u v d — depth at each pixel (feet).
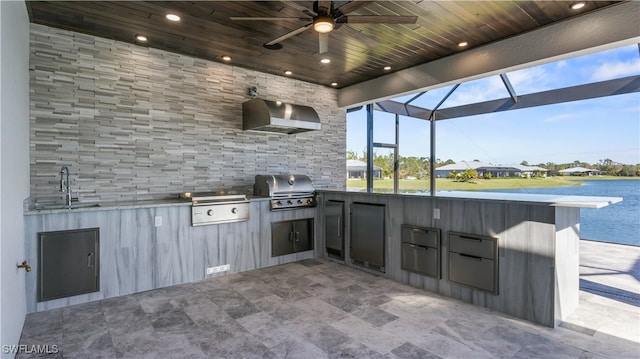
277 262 13.96
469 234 9.65
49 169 10.42
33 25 10.12
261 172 15.56
